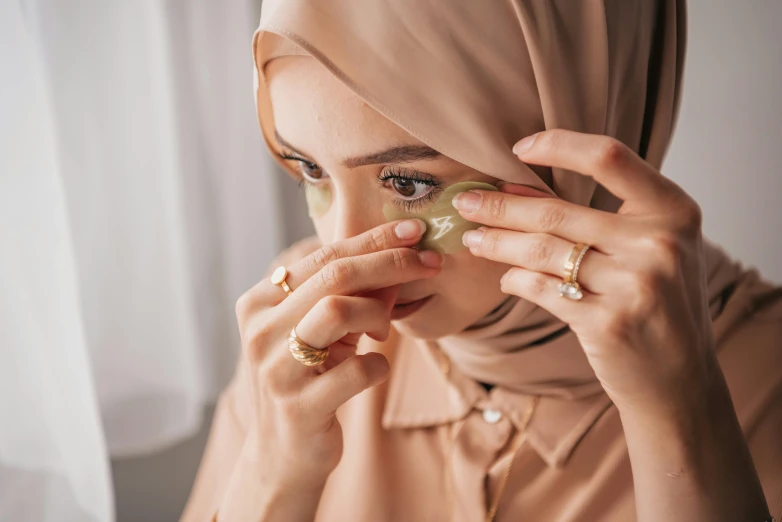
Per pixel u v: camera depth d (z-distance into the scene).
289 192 0.91
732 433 0.41
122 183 0.69
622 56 0.44
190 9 0.73
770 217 0.60
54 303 0.60
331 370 0.43
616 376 0.39
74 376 0.62
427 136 0.39
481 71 0.40
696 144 0.62
